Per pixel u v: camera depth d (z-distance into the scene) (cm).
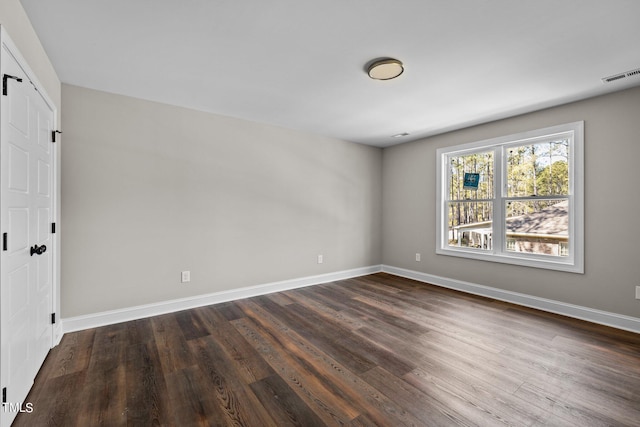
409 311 336
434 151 461
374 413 168
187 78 269
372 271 532
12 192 157
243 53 228
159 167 325
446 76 262
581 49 217
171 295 333
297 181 437
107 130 296
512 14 180
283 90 295
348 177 498
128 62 240
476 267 406
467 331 280
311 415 166
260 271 401
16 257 163
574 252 318
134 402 176
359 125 410
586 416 166
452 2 170
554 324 297
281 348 246
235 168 378
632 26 189
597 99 302
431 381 199
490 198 396
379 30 198
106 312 295
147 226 318
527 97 307
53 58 232
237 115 370
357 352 239
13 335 159
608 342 257
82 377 201
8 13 152
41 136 211
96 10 177
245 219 387
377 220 541
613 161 292
